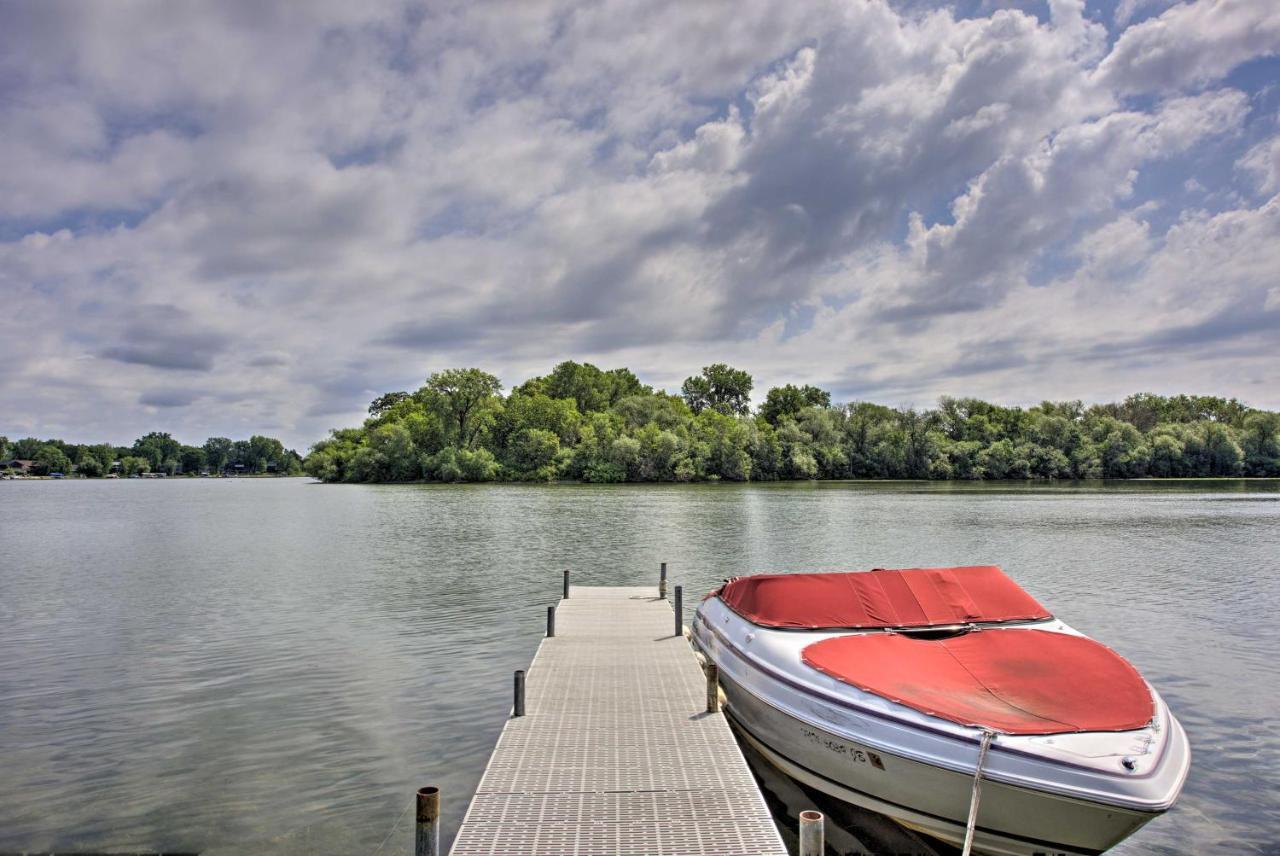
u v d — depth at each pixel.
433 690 14.57
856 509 61.97
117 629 20.06
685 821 7.98
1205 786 10.67
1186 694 14.59
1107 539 39.88
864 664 10.26
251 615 21.61
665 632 16.42
